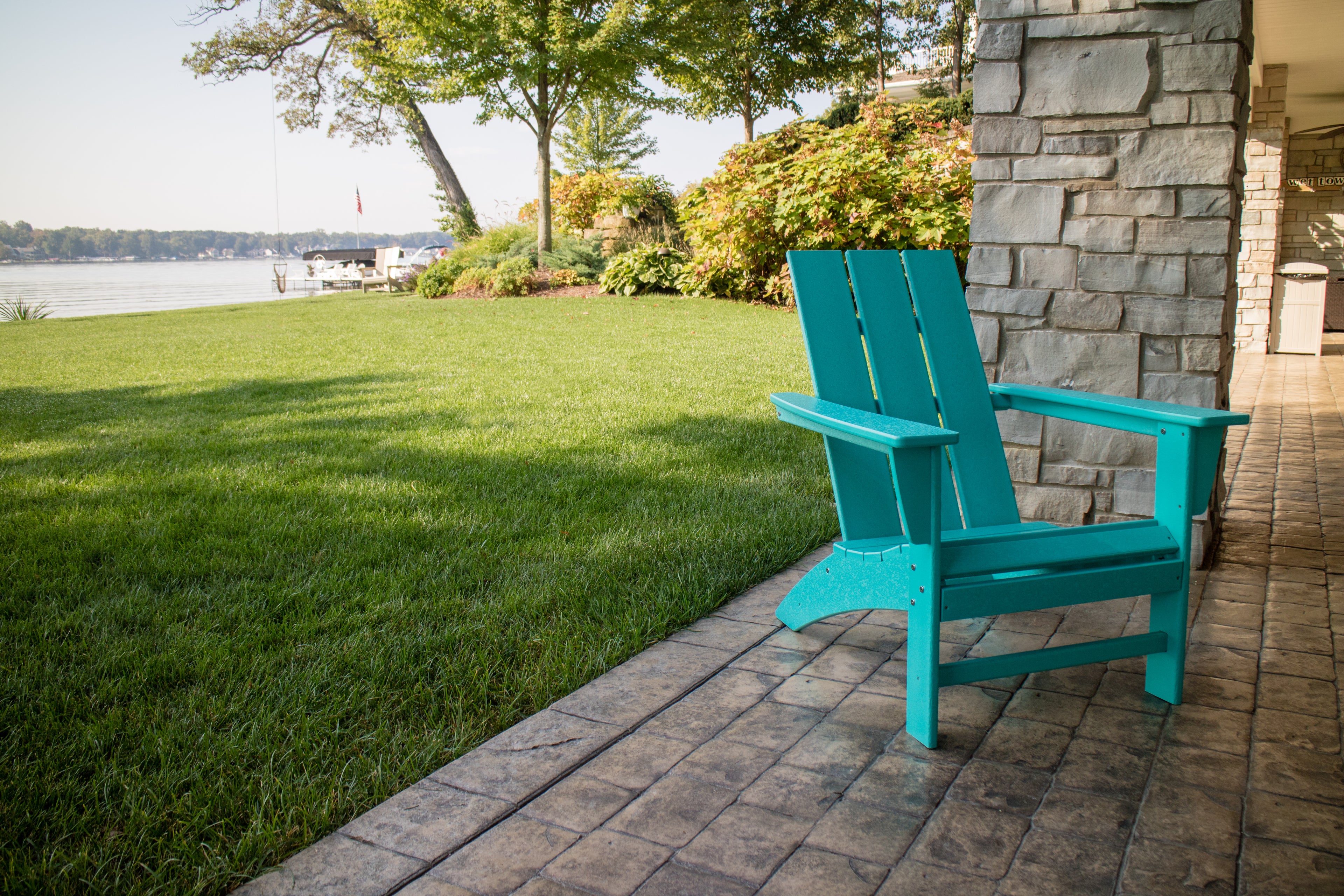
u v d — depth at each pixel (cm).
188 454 435
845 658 226
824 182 1033
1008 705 201
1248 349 870
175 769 169
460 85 1611
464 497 358
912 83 3052
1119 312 294
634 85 1734
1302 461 438
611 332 922
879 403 236
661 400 558
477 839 152
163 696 200
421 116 2153
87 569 283
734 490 364
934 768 174
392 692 201
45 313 1781
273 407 563
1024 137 298
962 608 180
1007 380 314
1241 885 137
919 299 251
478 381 644
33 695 199
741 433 465
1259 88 799
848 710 198
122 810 157
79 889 137
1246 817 156
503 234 1694
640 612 247
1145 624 249
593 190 1911
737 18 2277
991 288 310
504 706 198
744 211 1102
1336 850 146
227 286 3797
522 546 301
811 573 226
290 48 2292
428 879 141
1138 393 295
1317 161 1069
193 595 258
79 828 150
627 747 183
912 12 2909
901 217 1011
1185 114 276
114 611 246
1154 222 285
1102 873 141
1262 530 330
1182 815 157
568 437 461
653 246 1355
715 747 183
